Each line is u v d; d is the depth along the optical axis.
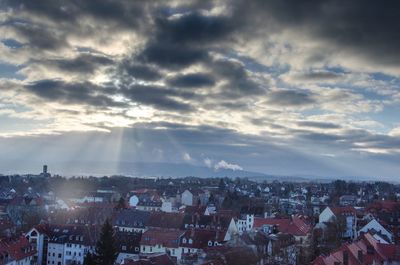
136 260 144.88
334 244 183.38
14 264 179.88
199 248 192.88
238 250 163.50
